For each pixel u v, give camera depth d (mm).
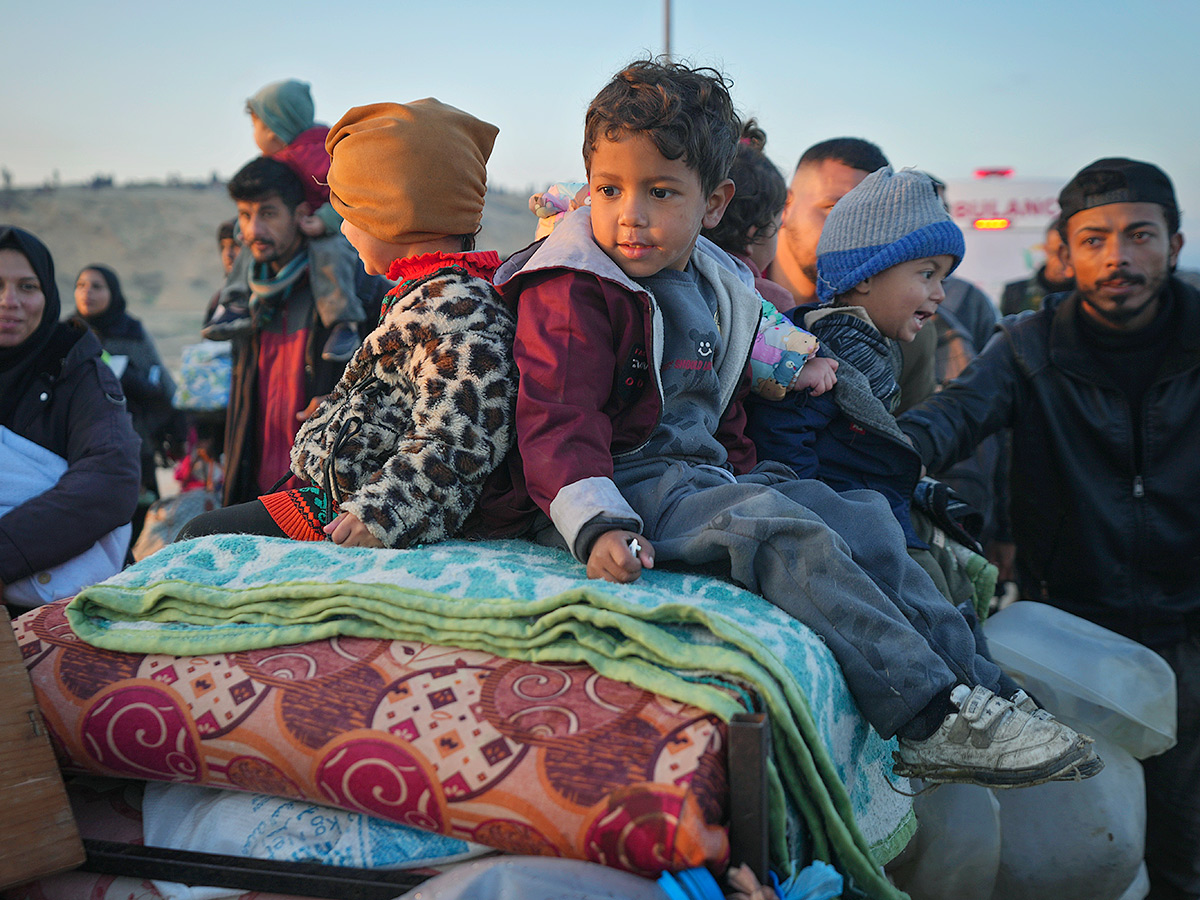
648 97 1425
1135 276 2369
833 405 1898
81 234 61438
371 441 1599
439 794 1159
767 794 1094
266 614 1398
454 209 1721
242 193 3260
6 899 1382
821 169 2699
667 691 1145
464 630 1292
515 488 1559
